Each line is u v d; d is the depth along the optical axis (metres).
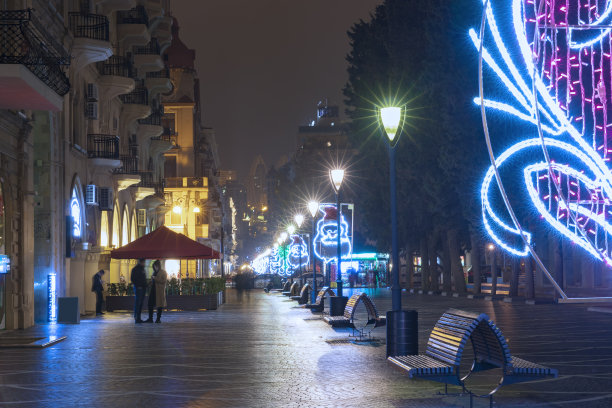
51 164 25.53
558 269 33.59
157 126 48.00
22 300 22.48
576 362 13.17
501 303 34.56
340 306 23.98
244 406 9.24
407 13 41.84
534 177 31.58
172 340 18.34
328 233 57.72
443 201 38.69
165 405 9.40
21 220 22.50
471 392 9.25
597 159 16.72
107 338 19.08
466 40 33.09
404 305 33.94
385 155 45.53
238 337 18.92
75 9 29.56
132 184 40.31
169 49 80.62
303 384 10.95
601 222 17.52
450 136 34.09
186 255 31.88
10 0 21.12
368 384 10.90
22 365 13.70
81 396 10.19
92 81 33.69
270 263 112.38
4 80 16.66
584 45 17.36
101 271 30.59
